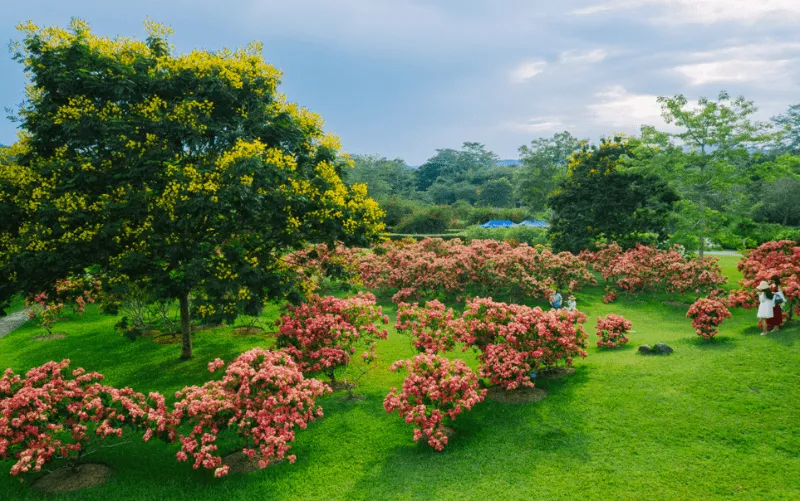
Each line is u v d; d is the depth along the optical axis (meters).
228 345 15.30
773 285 12.84
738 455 7.80
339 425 9.71
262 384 8.23
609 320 14.03
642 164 25.91
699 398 9.61
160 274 11.05
